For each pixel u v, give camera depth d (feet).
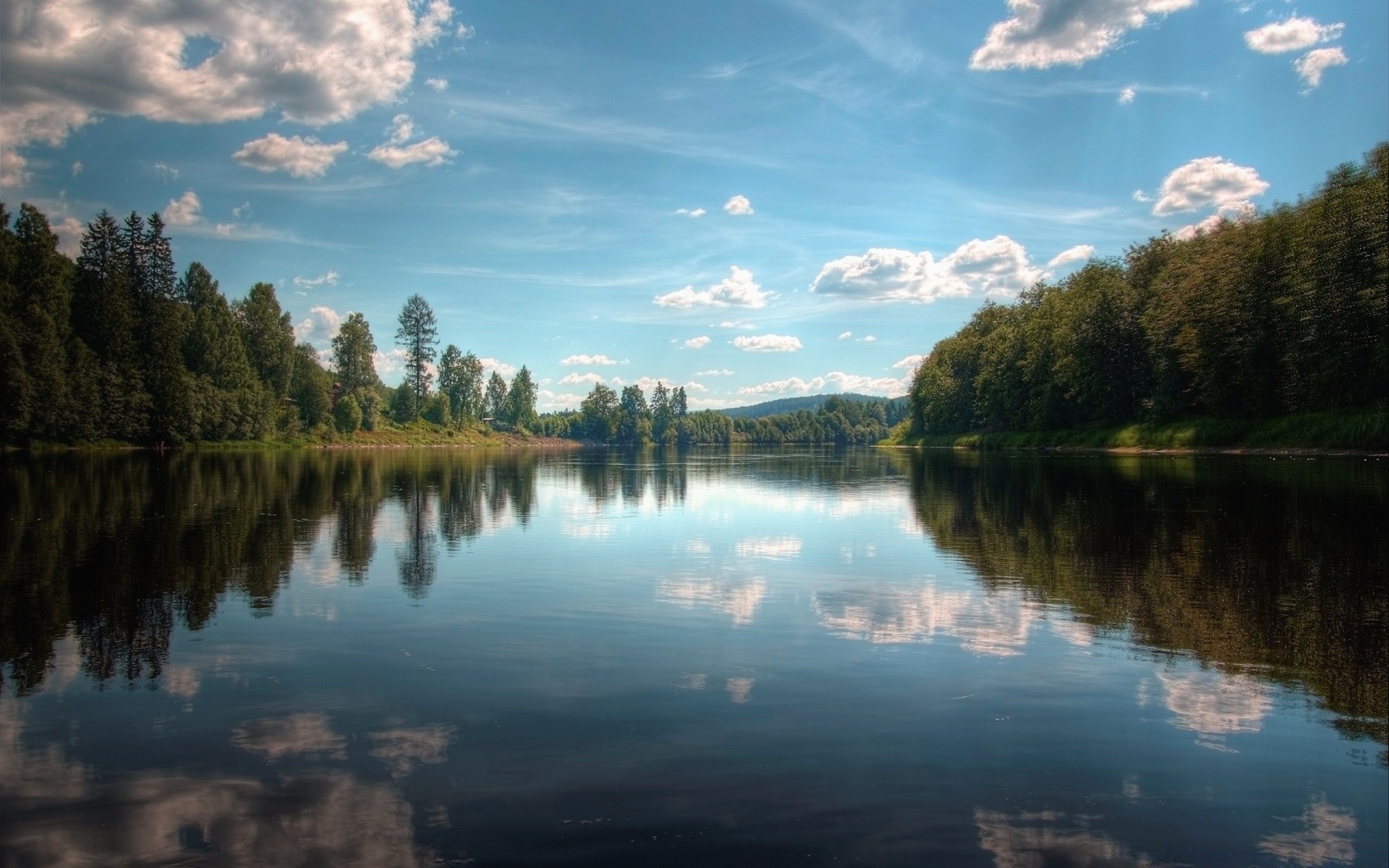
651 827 17.47
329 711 24.35
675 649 31.07
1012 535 61.87
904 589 42.42
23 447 229.04
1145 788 19.44
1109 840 17.07
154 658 29.94
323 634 33.42
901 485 120.78
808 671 28.19
